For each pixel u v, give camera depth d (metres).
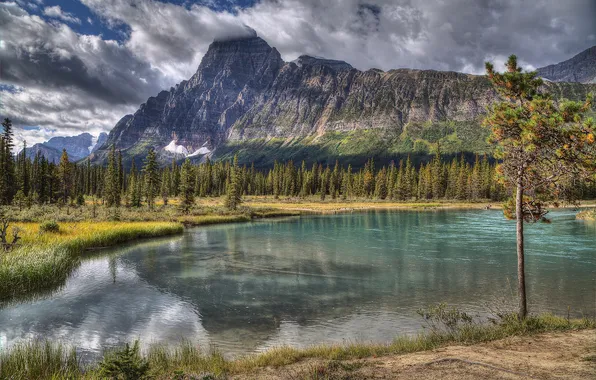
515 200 14.65
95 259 31.50
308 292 21.36
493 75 13.73
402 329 15.27
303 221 68.88
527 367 8.16
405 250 35.50
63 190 93.25
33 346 12.23
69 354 12.30
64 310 18.03
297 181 177.62
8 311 17.81
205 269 27.58
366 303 19.12
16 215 50.72
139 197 82.31
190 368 9.93
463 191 140.88
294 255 33.34
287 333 15.05
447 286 22.36
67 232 38.56
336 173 185.12
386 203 130.75
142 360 8.66
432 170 153.25
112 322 16.41
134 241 42.66
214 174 166.12
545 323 12.71
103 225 46.72
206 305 18.97
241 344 13.85
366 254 33.56
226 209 82.25
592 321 12.91
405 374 8.15
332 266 28.47
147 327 15.76
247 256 32.88
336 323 16.20
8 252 24.94
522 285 13.61
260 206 102.44
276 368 9.64
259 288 22.28
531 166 13.45
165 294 21.00
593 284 22.17
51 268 23.62
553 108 11.95
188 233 50.62
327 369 8.90
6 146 79.12
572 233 45.75
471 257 31.59
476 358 9.06
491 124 13.97
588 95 11.45
